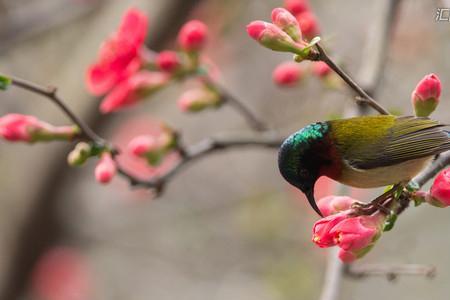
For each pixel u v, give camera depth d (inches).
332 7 586.2
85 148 289.9
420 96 248.8
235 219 594.9
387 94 489.1
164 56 327.9
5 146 522.0
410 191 225.5
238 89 601.9
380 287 567.5
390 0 346.9
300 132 248.5
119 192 625.0
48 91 278.2
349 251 215.8
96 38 486.9
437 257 553.9
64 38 589.6
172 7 470.6
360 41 557.3
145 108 582.2
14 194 514.9
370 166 247.4
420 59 508.1
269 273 538.6
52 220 522.9
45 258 535.8
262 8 569.6
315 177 250.7
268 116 560.1
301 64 343.6
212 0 530.9
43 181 506.0
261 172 618.2
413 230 546.0
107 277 637.3
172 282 639.1
